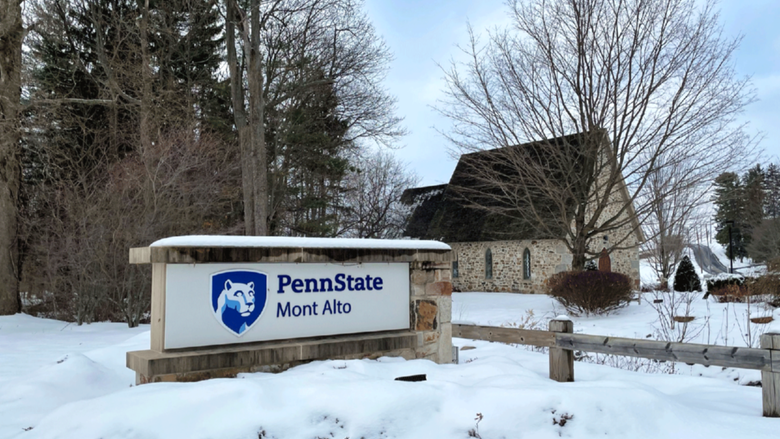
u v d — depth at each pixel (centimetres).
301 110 2202
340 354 557
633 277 2836
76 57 1903
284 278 538
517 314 1789
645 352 516
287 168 2280
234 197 1856
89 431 368
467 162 1928
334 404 409
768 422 438
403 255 610
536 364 715
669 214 2780
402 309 618
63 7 1948
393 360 591
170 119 1759
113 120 1975
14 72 1591
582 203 1695
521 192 2308
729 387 608
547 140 1666
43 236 1471
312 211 2575
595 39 1549
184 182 1454
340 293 573
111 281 1256
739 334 1115
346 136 2405
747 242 4694
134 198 1309
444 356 639
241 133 1750
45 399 525
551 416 414
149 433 365
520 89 1641
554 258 2625
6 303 1500
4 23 1544
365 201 2998
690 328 1205
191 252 478
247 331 512
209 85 2208
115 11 2022
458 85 1694
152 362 452
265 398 405
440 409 428
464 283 3088
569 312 1705
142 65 1758
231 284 505
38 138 1786
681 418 434
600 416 416
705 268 4503
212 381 430
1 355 800
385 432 398
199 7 2000
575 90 1596
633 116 1548
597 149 1630
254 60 1692
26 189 1769
